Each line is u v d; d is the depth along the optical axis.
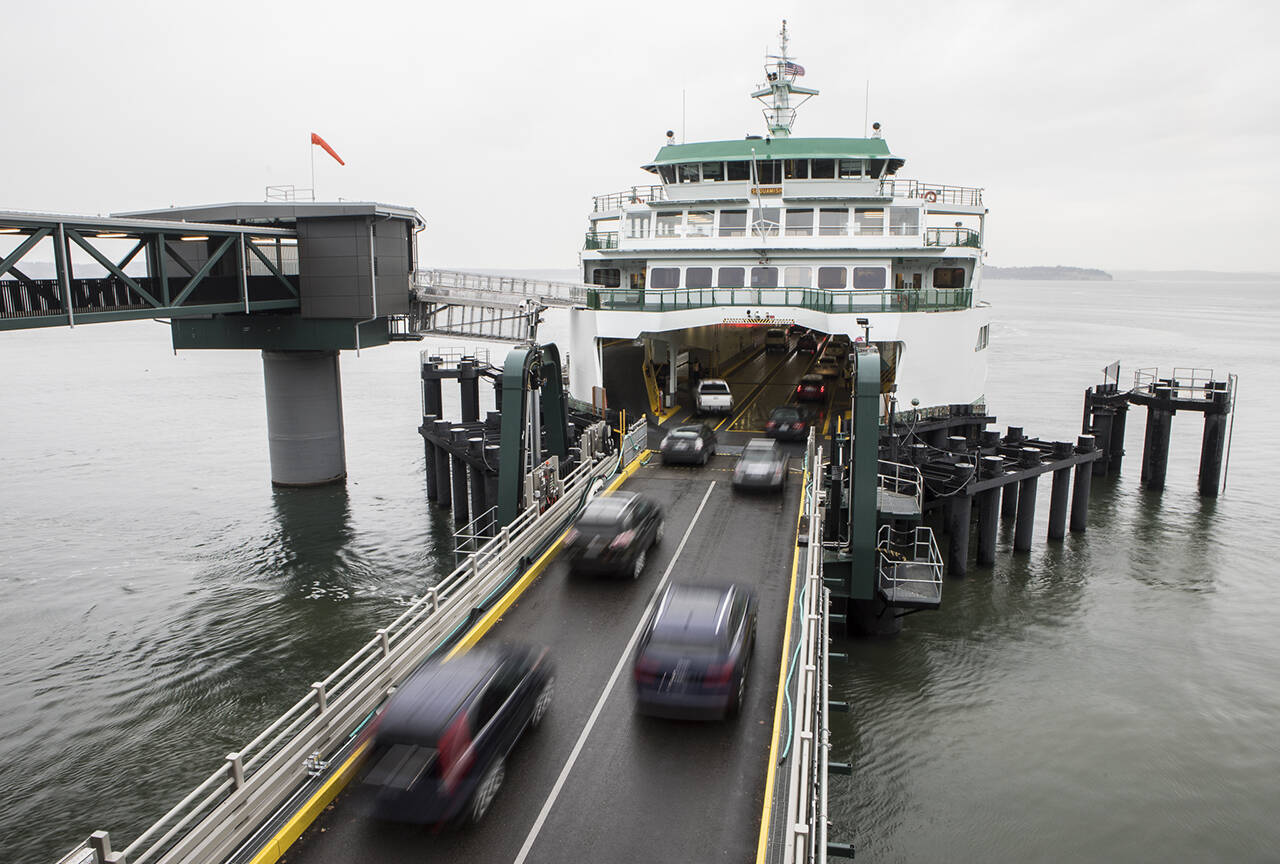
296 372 46.66
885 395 34.88
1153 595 31.56
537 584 21.30
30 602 31.03
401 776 12.36
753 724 15.23
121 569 34.44
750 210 40.69
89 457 55.44
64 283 28.08
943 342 36.69
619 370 41.94
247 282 39.31
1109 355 122.44
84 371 110.50
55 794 20.17
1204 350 130.12
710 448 33.62
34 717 23.38
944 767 21.11
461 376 50.56
